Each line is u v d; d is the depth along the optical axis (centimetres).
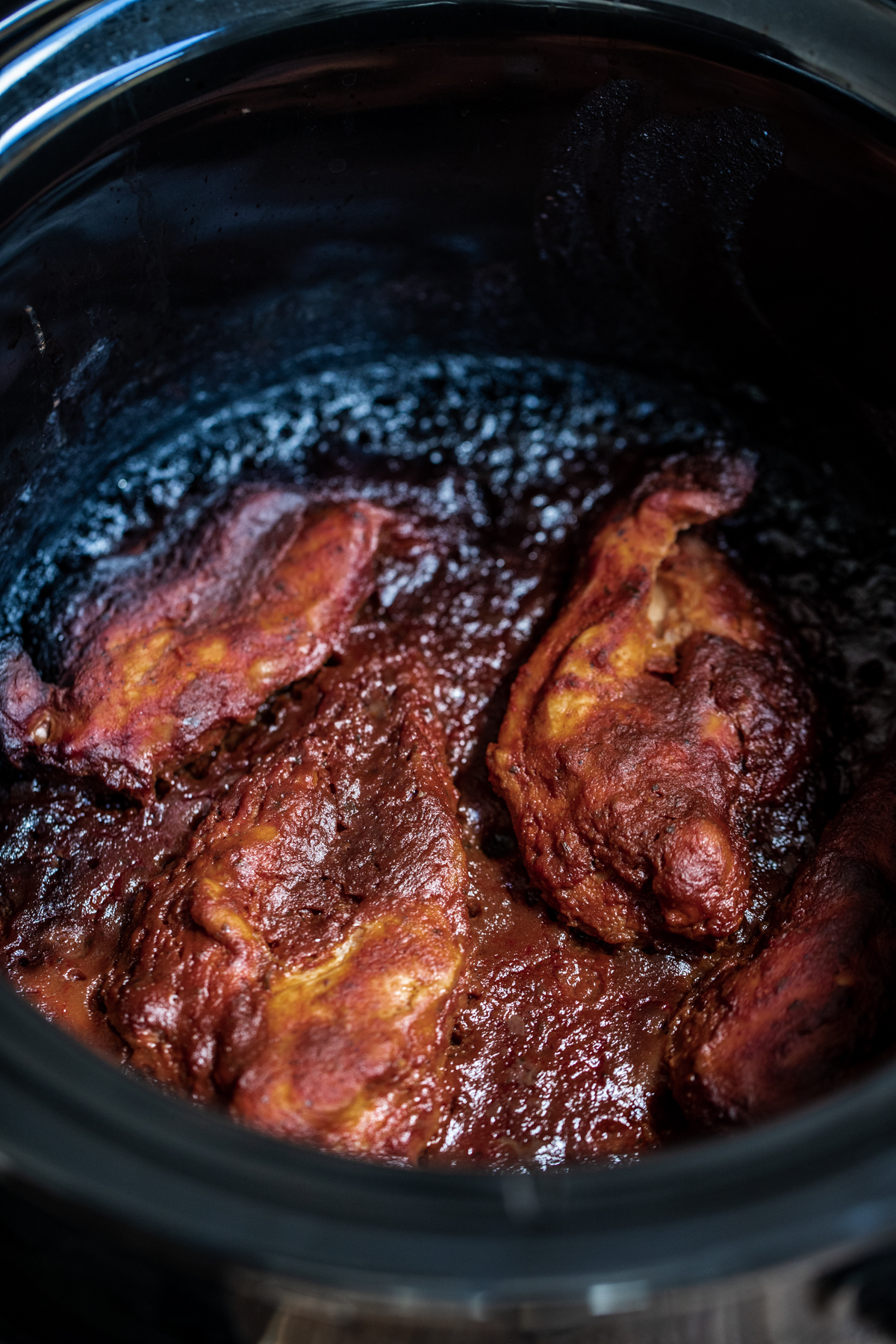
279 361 65
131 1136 40
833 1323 43
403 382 67
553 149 57
